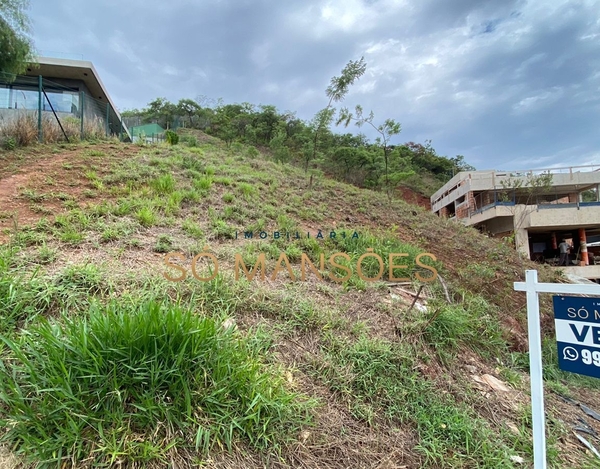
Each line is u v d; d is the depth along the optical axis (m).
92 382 1.53
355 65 9.26
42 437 1.37
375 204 7.88
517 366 3.28
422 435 2.01
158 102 26.08
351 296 3.35
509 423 2.32
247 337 2.23
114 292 2.35
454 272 4.93
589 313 1.48
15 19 7.36
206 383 1.71
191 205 4.77
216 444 1.56
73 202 4.07
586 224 14.12
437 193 24.92
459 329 3.15
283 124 18.83
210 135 20.91
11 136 6.54
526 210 14.24
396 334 2.86
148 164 6.26
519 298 4.89
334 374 2.26
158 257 3.14
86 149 6.98
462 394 2.48
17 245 2.82
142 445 1.44
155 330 1.68
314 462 1.67
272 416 1.75
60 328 1.74
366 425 2.00
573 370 1.50
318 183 8.45
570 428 2.45
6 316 1.92
